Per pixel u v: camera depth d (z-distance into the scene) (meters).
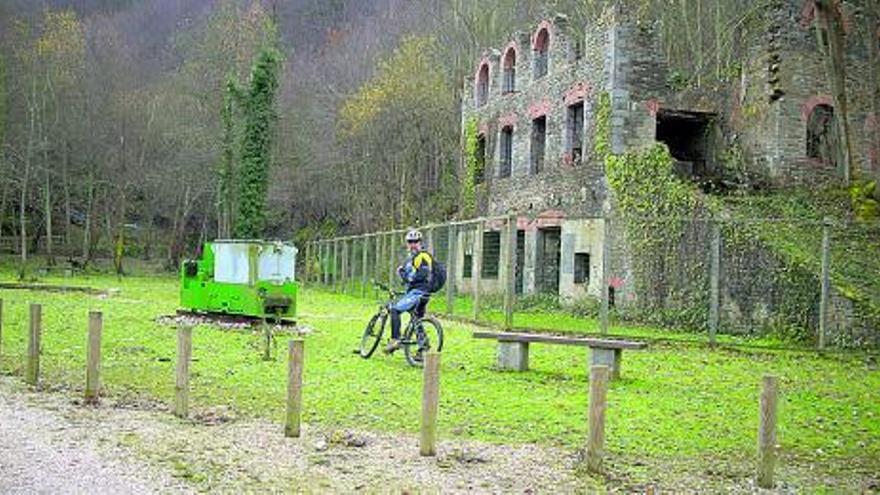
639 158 22.02
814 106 23.20
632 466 7.54
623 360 14.33
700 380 12.60
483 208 31.98
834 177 23.16
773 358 15.20
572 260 23.80
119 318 17.95
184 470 6.75
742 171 23.50
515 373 12.55
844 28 23.19
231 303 18.00
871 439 9.12
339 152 44.81
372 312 22.94
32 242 46.16
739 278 18.67
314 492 6.38
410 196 42.06
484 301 25.11
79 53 40.91
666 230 20.61
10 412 8.36
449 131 41.41
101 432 7.78
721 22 29.14
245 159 36.72
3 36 39.81
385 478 6.80
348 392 10.47
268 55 36.84
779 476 7.45
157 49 51.12
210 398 9.72
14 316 17.25
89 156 40.75
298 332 16.89
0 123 37.38
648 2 30.83
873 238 19.78
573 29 27.25
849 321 16.66
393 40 48.16
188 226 48.59
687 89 24.20
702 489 6.92
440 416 9.30
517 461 7.50
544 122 28.30
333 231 46.53
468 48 42.34
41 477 6.34
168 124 42.53
